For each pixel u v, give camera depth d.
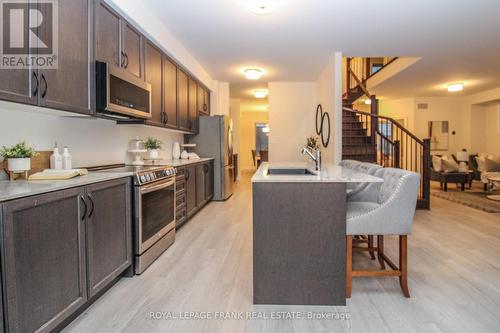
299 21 3.57
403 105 9.07
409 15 3.43
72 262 1.76
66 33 2.05
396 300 2.11
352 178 2.04
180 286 2.32
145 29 3.15
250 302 2.09
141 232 2.53
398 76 6.38
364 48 4.55
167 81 3.99
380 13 3.37
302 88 6.86
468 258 2.89
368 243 2.91
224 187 5.88
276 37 4.09
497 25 3.72
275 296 2.06
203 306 2.03
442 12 3.36
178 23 3.61
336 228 2.04
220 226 4.05
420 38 4.16
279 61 5.22
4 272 1.32
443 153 8.87
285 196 2.03
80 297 1.83
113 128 3.37
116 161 3.44
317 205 2.03
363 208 2.21
